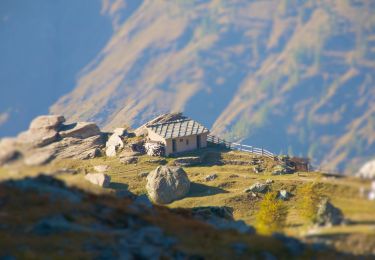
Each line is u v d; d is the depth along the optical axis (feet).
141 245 289.94
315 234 323.57
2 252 276.82
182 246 295.48
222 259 287.89
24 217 304.91
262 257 293.64
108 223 313.73
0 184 333.21
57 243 285.64
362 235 319.06
